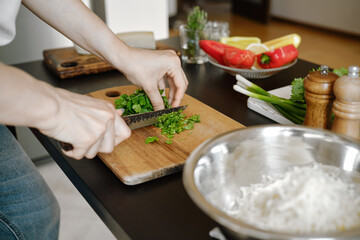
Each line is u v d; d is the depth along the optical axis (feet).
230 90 4.30
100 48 3.40
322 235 1.55
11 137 3.60
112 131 2.48
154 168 2.78
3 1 3.25
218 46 4.78
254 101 3.79
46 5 3.34
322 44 14.61
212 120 3.54
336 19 15.71
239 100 4.03
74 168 2.95
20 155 3.62
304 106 3.32
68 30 3.43
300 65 4.97
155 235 2.21
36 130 3.66
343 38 15.28
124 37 5.32
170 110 3.48
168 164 2.83
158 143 3.17
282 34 15.98
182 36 5.21
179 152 3.01
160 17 8.82
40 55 7.52
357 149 2.21
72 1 3.35
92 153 2.46
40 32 7.34
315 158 2.39
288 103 3.41
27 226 3.58
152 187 2.67
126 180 2.67
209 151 2.24
